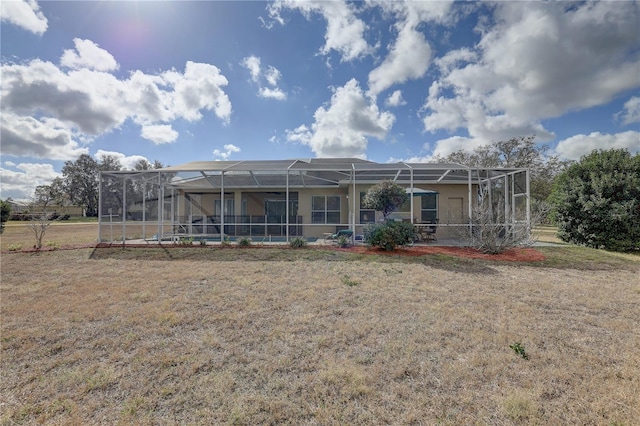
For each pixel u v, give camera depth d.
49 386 2.91
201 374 3.08
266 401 2.63
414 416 2.42
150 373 3.11
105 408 2.58
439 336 3.94
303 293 5.87
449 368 3.14
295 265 8.59
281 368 3.19
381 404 2.59
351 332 4.08
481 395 2.70
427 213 15.45
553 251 10.31
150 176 13.34
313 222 16.47
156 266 8.66
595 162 12.41
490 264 8.68
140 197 15.01
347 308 5.03
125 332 4.14
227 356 3.46
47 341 3.88
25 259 9.86
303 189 16.59
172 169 12.23
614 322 4.42
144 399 2.67
